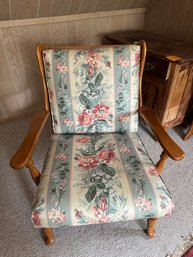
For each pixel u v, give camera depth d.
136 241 1.03
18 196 1.21
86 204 0.75
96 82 1.00
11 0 1.21
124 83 1.01
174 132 1.67
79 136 1.07
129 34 1.67
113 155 0.93
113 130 1.10
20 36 1.50
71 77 0.99
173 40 1.55
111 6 1.64
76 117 1.06
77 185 0.80
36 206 0.75
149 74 1.41
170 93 1.33
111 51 0.99
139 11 1.84
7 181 1.29
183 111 1.58
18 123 1.77
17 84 1.71
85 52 0.98
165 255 0.98
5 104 1.74
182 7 1.58
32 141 0.84
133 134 1.09
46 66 0.99
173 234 1.05
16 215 1.12
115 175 0.84
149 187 0.79
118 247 1.00
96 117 1.06
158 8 1.76
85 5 1.51
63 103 1.03
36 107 1.92
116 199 0.76
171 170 1.37
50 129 1.68
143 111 1.05
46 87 1.05
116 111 1.06
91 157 0.93
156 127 0.93
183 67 1.26
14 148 1.52
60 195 0.76
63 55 0.97
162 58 1.25
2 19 1.36
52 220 0.74
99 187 0.79
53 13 1.48
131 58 0.99
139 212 0.76
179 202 1.19
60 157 0.93
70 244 1.01
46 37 1.60
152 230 1.02
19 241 1.02
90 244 1.01
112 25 1.82
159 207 0.76
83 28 1.70
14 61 1.59
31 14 1.41
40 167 1.37
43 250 0.99
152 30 1.90
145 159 0.91
